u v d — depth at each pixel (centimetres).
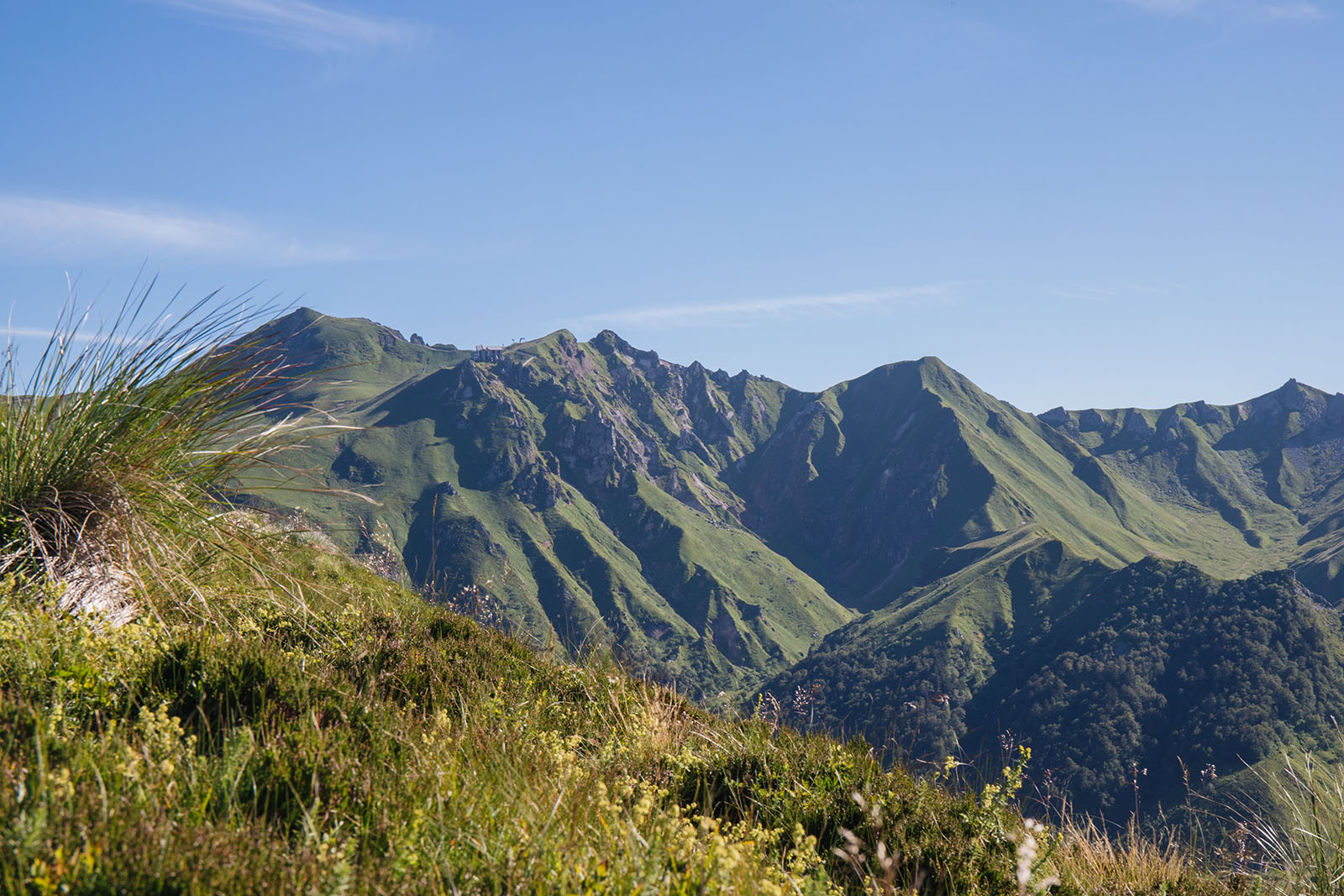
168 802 282
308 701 435
